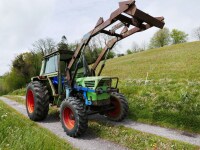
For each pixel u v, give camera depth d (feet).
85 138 20.21
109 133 20.54
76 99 21.11
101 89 21.52
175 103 27.48
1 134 15.43
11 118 22.18
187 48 122.52
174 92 31.89
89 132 21.76
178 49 127.54
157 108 27.09
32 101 27.78
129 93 36.06
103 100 21.95
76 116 19.93
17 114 31.19
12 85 157.69
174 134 20.54
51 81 27.25
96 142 19.16
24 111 34.27
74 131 20.04
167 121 23.50
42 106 25.57
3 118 21.86
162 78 52.44
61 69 25.70
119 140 18.99
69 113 21.48
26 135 14.52
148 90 35.22
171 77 52.16
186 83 40.16
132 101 30.63
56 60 25.89
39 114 25.64
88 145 18.44
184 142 17.85
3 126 17.46
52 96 27.78
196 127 21.33
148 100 30.04
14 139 14.29
